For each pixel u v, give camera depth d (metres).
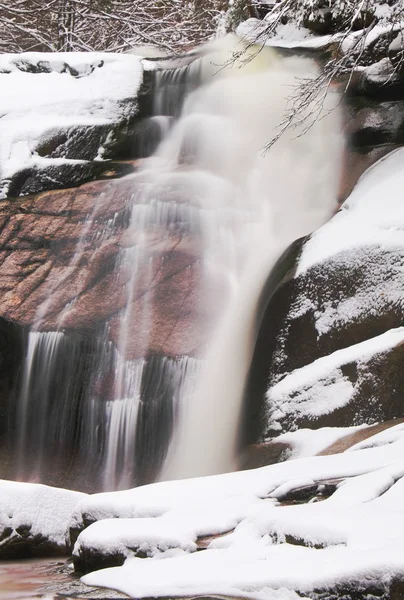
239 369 10.72
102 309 12.29
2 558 6.31
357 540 4.00
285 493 5.21
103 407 11.74
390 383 8.29
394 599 3.52
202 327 11.66
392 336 8.67
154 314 12.00
